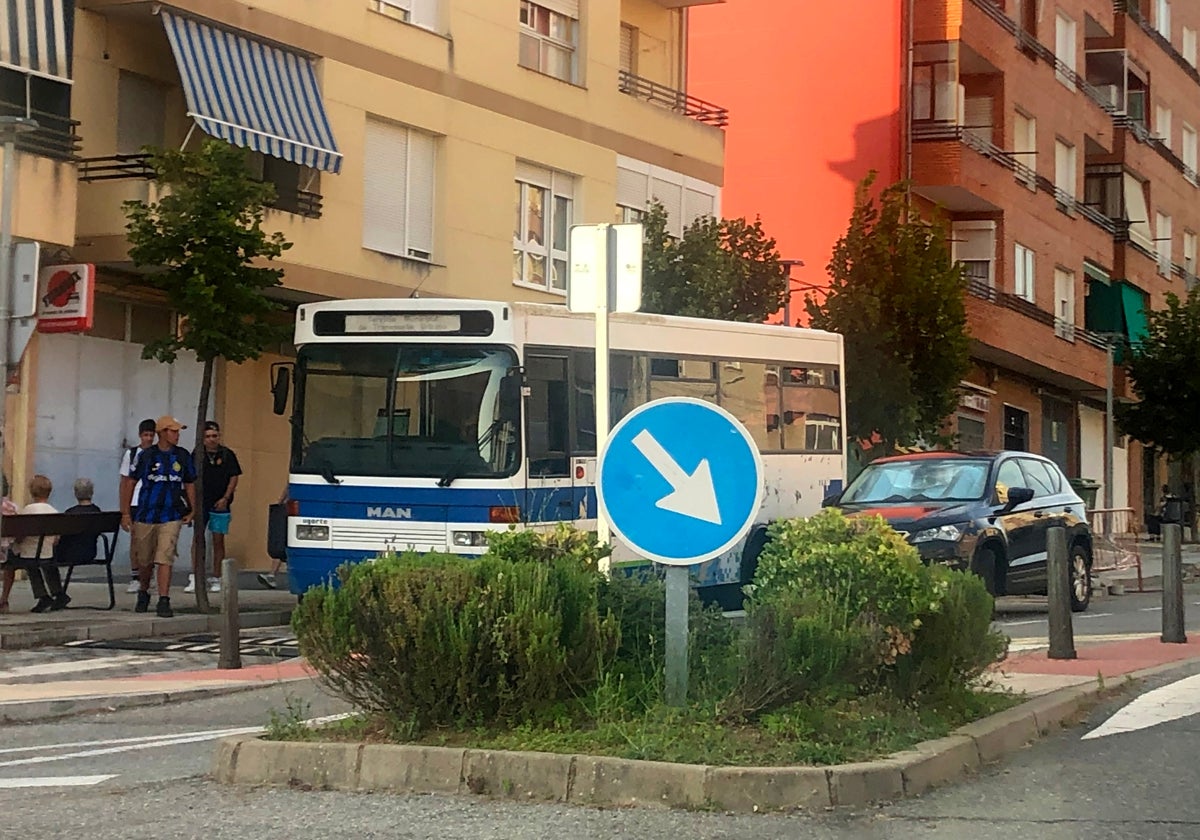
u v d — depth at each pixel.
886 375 27.23
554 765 7.34
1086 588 19.42
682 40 33.31
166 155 17.22
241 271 17.33
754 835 6.61
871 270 27.98
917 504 17.75
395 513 15.41
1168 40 52.50
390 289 24.03
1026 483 18.69
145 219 17.09
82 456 21.42
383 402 15.64
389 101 24.06
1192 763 8.29
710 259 26.33
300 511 15.82
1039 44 39.84
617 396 16.62
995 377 39.88
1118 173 46.75
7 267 15.52
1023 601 21.16
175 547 17.12
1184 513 48.16
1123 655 12.78
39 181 19.12
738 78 37.06
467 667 7.96
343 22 23.25
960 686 9.04
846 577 8.34
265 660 14.29
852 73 35.78
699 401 8.03
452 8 25.23
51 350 20.97
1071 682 10.69
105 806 7.46
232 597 13.41
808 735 7.75
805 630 7.95
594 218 28.34
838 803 7.12
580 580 8.29
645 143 29.73
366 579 8.13
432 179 25.16
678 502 8.00
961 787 7.66
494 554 8.52
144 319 22.30
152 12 21.03
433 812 7.09
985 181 36.09
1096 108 44.56
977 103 37.78
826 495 19.92
